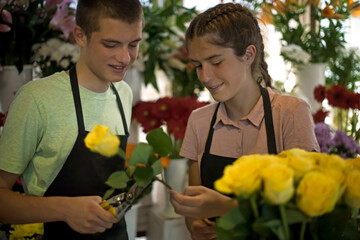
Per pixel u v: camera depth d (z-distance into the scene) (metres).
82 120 1.38
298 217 0.75
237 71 1.31
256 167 0.74
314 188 0.72
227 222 0.78
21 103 1.31
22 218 1.24
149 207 2.54
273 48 3.01
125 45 1.31
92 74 1.41
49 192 1.37
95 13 1.28
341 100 2.05
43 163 1.35
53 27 2.20
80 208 1.17
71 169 1.36
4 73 2.08
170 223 2.23
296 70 2.60
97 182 1.39
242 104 1.42
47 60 2.20
